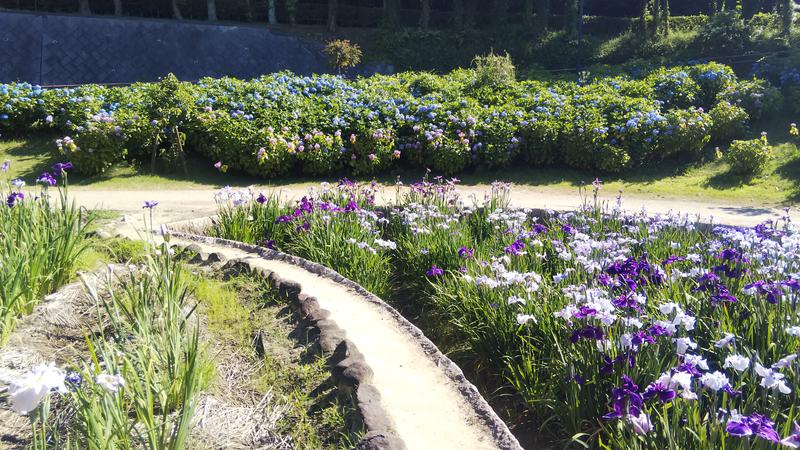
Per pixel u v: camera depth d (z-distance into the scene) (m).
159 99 13.14
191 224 8.21
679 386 3.39
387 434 3.37
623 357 4.00
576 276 5.61
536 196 12.17
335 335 4.59
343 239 7.17
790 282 4.45
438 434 3.72
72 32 22.39
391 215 8.99
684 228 7.87
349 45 23.48
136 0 26.03
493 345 5.56
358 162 13.37
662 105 15.80
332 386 3.98
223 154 12.95
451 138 13.62
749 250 6.05
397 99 15.09
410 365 4.55
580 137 13.60
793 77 17.03
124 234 6.88
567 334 4.77
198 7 26.95
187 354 3.75
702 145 14.14
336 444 3.48
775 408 3.43
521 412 5.16
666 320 4.36
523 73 23.14
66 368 3.88
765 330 4.39
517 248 6.39
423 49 25.67
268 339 4.62
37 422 3.37
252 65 24.53
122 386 3.00
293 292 5.31
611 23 29.34
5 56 21.27
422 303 7.32
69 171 12.45
